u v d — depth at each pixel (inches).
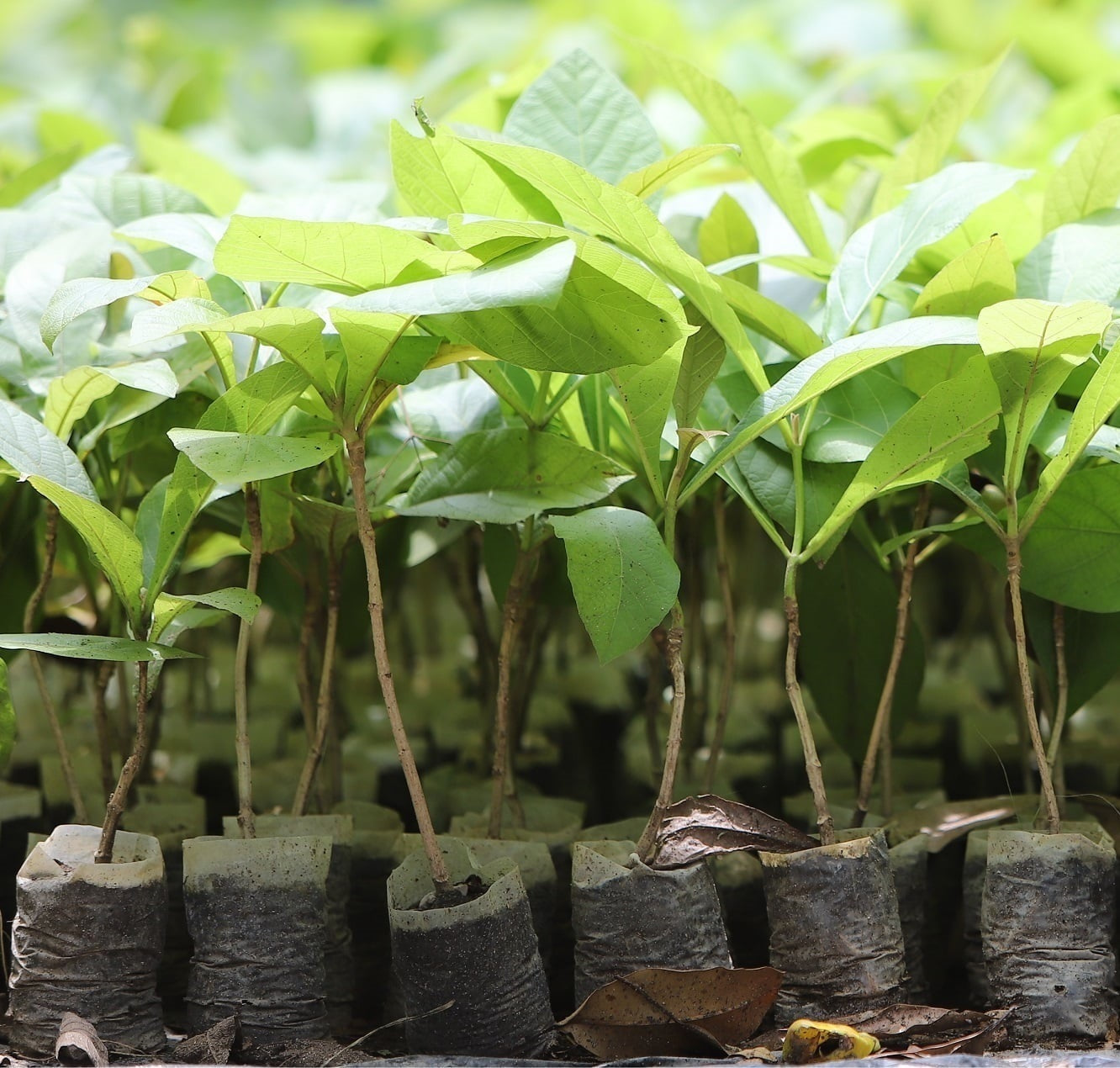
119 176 88.2
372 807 87.3
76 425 84.4
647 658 90.0
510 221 76.5
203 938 80.0
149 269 85.8
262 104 130.0
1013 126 127.2
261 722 95.8
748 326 82.7
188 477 79.6
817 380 78.3
